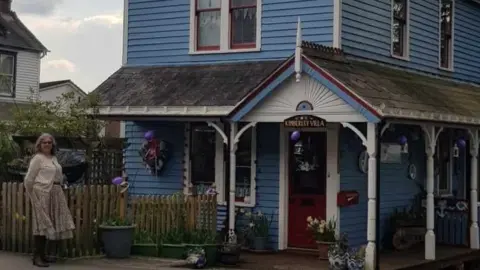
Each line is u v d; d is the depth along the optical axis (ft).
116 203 40.78
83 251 39.34
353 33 50.06
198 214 43.55
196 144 53.67
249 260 44.01
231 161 44.91
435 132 48.32
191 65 54.29
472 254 51.78
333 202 46.91
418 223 52.19
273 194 49.37
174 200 42.47
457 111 50.57
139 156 55.98
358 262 39.47
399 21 57.11
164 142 54.54
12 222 40.27
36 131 48.42
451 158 61.41
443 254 49.29
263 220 48.85
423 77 59.26
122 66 57.41
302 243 48.39
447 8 65.16
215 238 42.42
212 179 52.95
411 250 51.11
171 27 55.36
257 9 51.29
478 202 57.41
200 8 54.29
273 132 49.52
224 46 52.80
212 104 47.03
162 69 55.11
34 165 36.22
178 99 49.16
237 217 50.19
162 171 54.85
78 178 50.34
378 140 39.83
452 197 58.34
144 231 41.32
